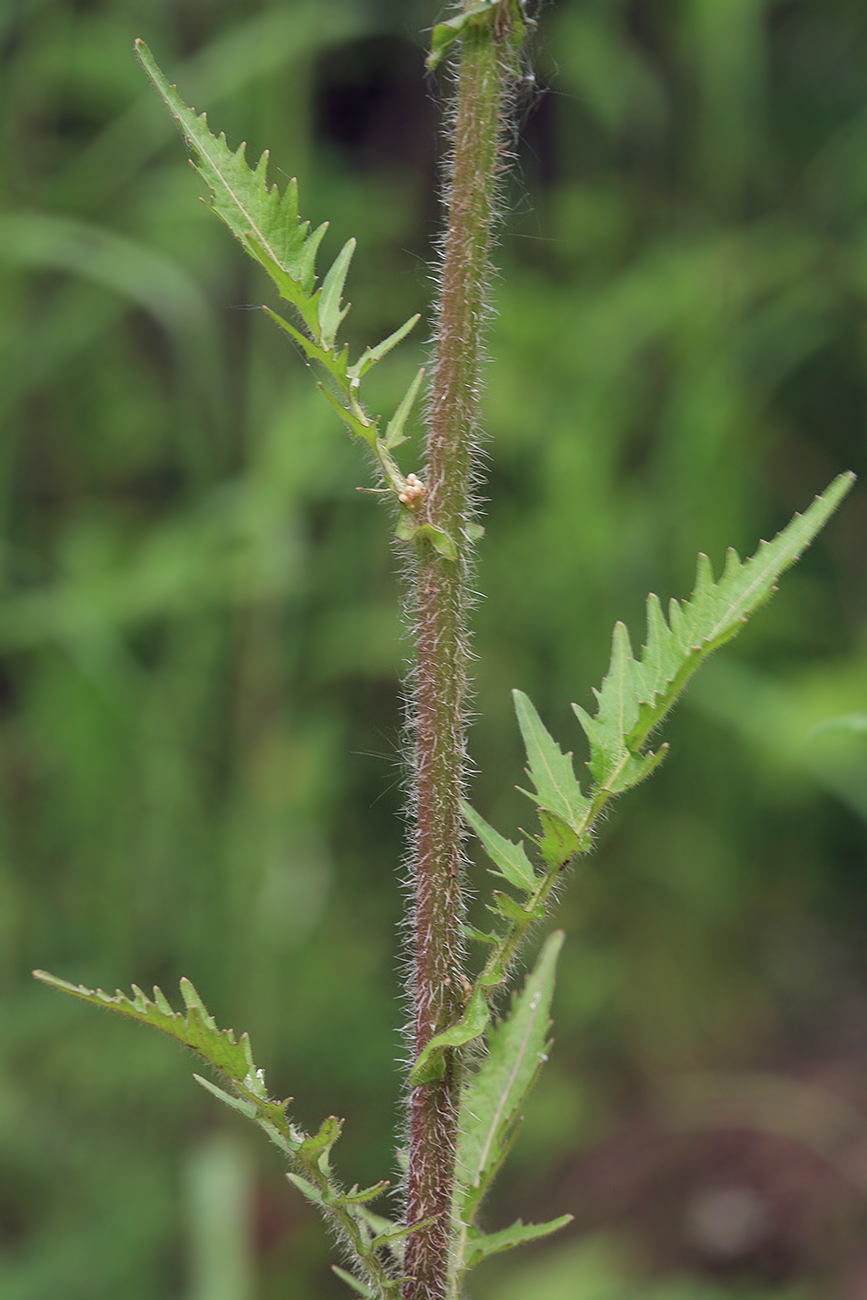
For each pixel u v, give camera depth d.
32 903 1.21
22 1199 1.11
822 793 1.42
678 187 1.47
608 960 1.33
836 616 1.53
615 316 1.33
